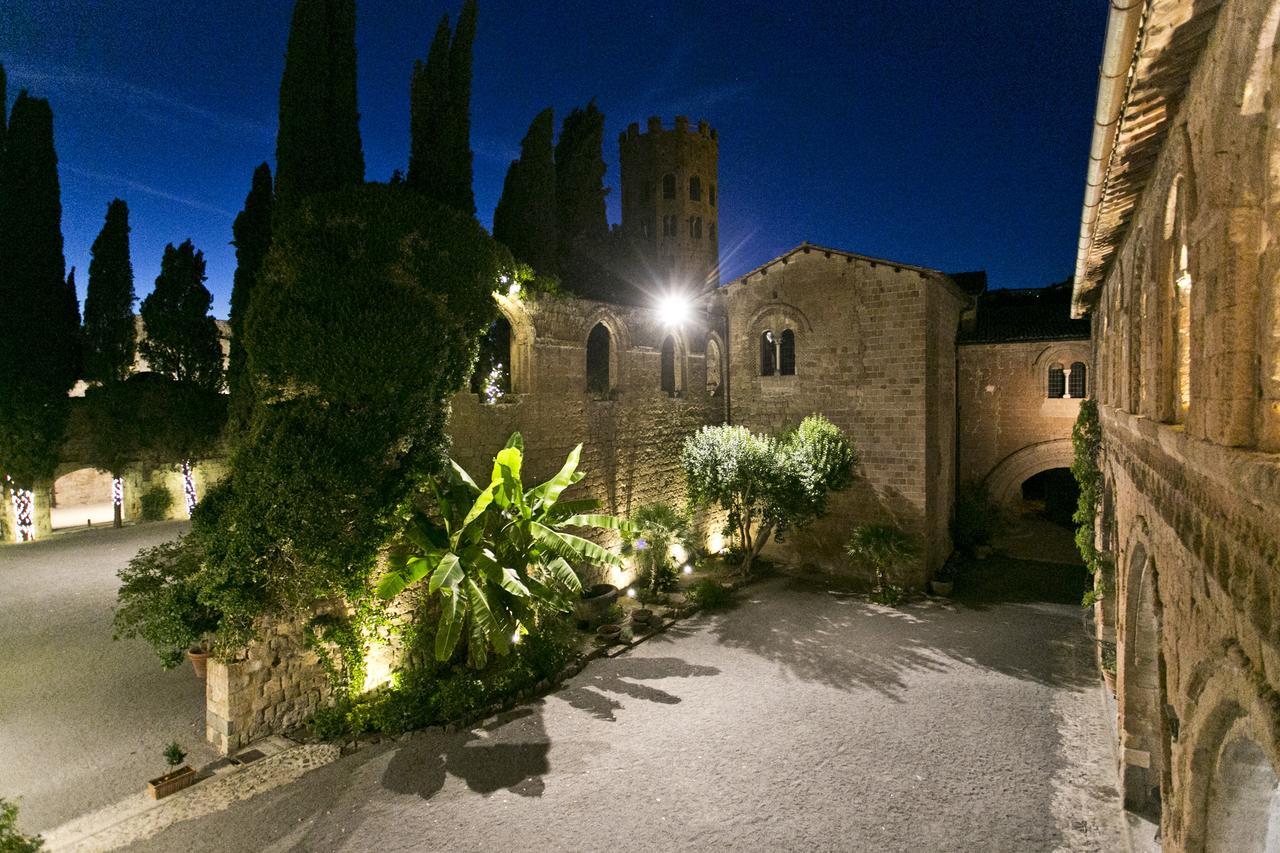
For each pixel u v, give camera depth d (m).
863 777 12.46
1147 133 6.61
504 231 23.41
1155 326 6.92
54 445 28.95
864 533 22.80
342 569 14.15
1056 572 25.53
